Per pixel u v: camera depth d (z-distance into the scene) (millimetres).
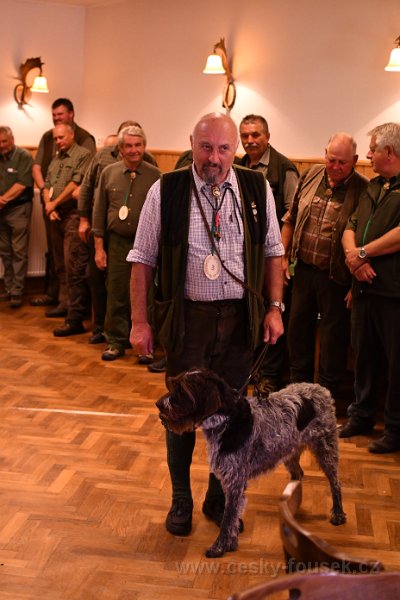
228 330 2734
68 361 5137
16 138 8273
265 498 3150
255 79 6609
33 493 3111
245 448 2602
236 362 2793
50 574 2525
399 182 3641
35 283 7254
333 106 6023
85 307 5910
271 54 6453
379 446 3699
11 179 6594
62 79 8336
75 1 8062
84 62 8352
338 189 4020
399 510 3098
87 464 3426
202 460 3510
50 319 6320
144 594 2434
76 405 4242
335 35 5949
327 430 2885
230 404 2555
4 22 7988
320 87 6102
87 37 8281
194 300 2693
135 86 7801
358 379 3898
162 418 2500
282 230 4367
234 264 2670
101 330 5637
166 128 7555
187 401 2447
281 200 4527
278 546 2766
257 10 6535
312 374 4402
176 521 2820
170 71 7438
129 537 2797
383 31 5613
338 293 4090
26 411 4102
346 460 3598
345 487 3295
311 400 2848
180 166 5277
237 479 2613
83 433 3809
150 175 5078
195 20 7137
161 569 2586
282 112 6418
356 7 5777
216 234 2627
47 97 8336
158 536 2812
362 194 3828
